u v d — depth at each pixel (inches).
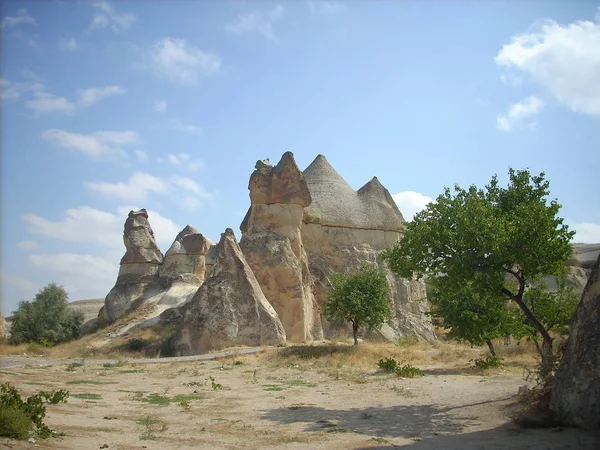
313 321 1596.9
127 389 684.1
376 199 1973.4
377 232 1909.4
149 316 1700.3
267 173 1663.4
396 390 665.0
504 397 563.5
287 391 671.8
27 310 1893.5
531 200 643.5
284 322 1472.7
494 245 560.4
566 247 583.2
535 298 944.9
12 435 346.9
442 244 604.4
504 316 1019.3
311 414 514.6
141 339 1483.8
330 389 689.0
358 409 541.3
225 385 728.3
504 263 584.4
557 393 425.7
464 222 580.7
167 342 1354.6
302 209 1662.2
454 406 543.5
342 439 407.2
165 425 447.8
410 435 419.2
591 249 2415.1
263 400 603.2
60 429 405.7
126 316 1802.4
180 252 2055.9
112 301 2049.7
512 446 367.2
